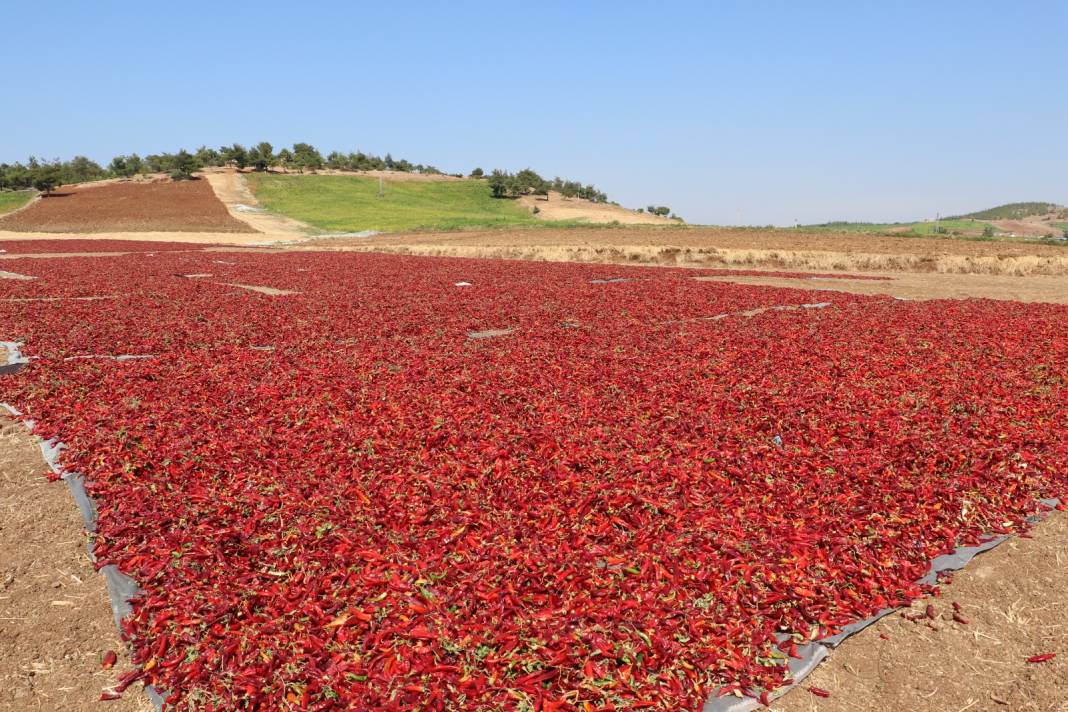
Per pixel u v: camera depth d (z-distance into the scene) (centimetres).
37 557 604
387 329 1540
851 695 453
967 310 1805
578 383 1056
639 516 615
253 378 1095
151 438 799
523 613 486
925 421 859
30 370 1146
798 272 3262
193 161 11950
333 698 422
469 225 7769
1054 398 972
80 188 10575
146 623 502
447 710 409
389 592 509
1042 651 489
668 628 473
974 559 604
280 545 584
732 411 915
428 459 741
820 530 605
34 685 463
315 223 8250
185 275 2811
